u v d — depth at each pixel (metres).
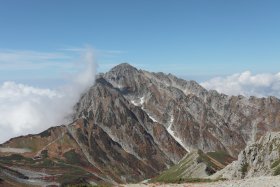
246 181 52.47
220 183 53.50
